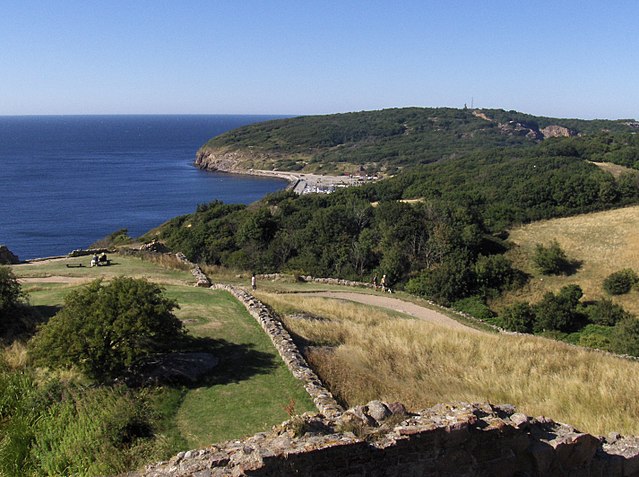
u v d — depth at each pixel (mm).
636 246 46312
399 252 43938
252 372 12719
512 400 13523
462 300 39125
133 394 10906
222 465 6176
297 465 5969
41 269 25156
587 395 13680
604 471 7570
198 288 21656
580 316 35969
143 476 6527
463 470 6742
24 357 12617
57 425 9758
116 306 11867
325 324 18203
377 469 6328
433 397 13133
